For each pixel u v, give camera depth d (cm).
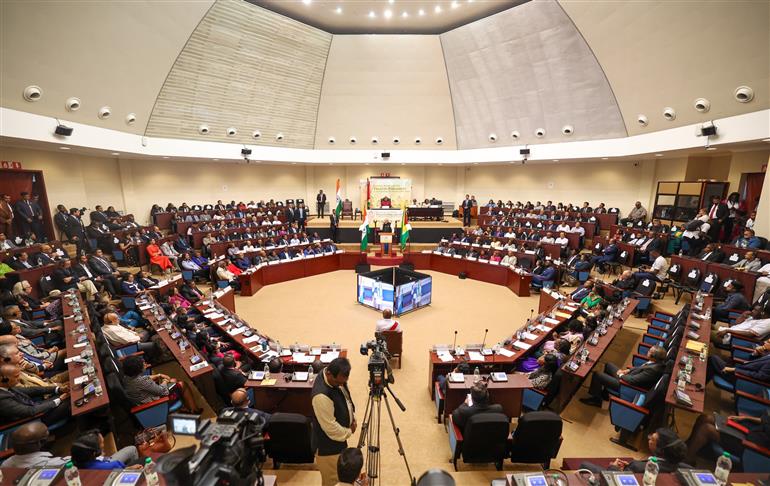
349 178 2462
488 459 455
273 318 1076
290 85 1808
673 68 1104
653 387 555
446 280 1512
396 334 773
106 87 1184
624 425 522
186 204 1970
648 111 1302
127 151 1407
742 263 977
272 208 2170
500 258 1499
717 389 675
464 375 581
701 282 1063
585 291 1052
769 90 911
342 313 1118
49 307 848
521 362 711
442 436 565
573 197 2102
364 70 1850
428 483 198
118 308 1005
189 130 1634
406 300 1112
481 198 2447
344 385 343
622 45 1218
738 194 1305
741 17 863
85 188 1559
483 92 1811
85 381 521
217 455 212
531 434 434
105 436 532
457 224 2136
